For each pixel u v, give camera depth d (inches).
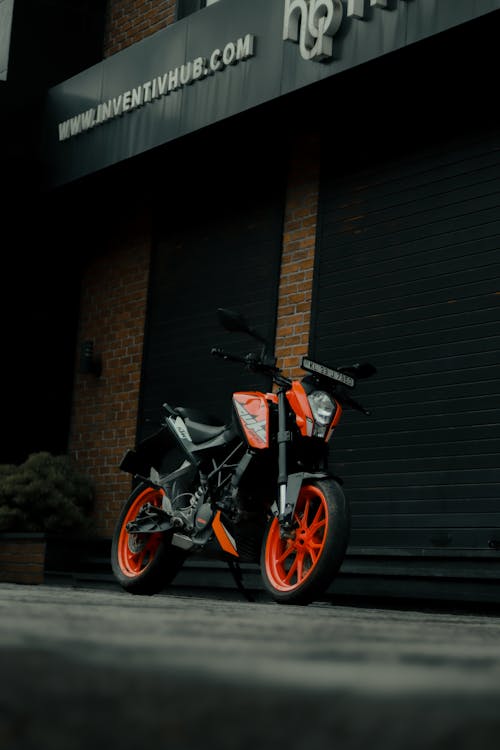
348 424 286.2
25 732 21.2
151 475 219.1
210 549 197.6
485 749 20.3
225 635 61.1
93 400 398.0
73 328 413.7
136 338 380.5
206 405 342.6
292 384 186.4
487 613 225.9
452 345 263.9
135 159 347.6
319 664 40.4
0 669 33.5
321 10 271.6
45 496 354.6
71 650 43.2
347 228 300.2
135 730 21.7
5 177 385.7
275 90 287.6
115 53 382.9
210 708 24.3
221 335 340.8
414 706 25.3
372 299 288.2
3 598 121.0
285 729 21.9
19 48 388.5
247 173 341.4
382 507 273.4
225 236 346.3
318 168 314.0
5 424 396.8
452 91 274.7
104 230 407.5
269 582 182.4
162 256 374.6
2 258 403.5
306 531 178.7
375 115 297.1
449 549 233.8
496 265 256.7
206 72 312.5
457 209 269.0
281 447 180.9
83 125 364.8
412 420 270.4
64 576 329.4
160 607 119.9
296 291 313.7
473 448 253.9
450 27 239.0
